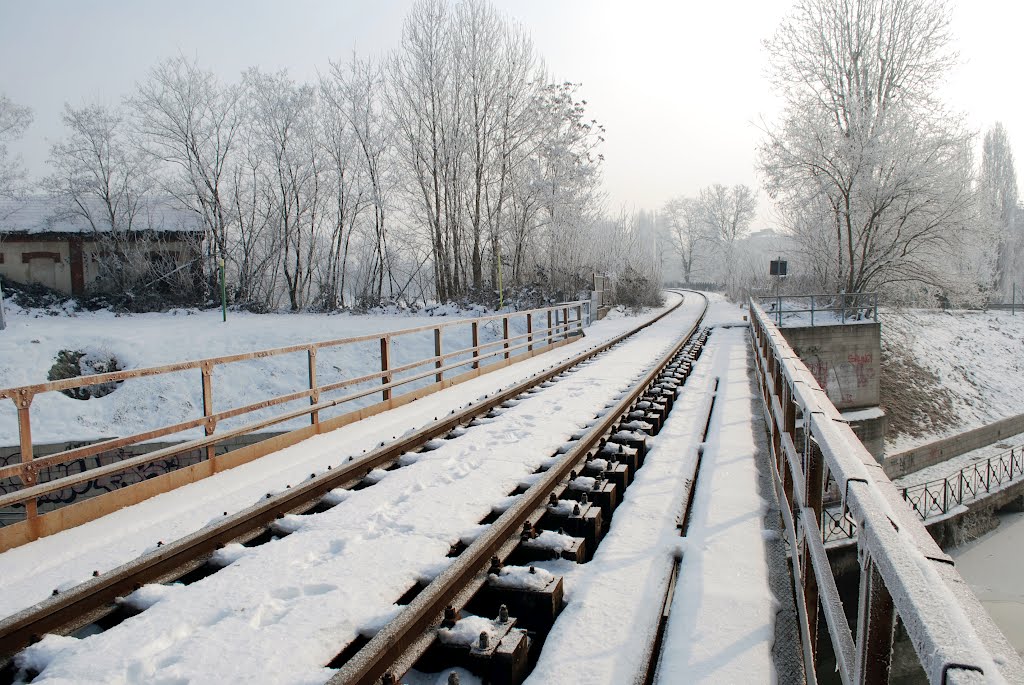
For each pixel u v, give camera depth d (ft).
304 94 126.72
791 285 146.20
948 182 106.73
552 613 12.94
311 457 26.14
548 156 121.49
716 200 311.68
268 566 14.78
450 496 19.44
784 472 17.29
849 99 112.57
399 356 81.41
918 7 111.65
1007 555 69.41
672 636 11.94
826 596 9.40
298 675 10.38
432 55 120.78
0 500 16.35
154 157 122.62
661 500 19.31
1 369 65.57
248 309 116.16
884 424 92.48
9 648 11.83
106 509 19.56
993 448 105.60
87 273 118.93
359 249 140.67
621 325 102.27
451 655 11.37
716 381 43.52
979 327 159.12
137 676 10.59
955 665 3.81
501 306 101.76
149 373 21.38
